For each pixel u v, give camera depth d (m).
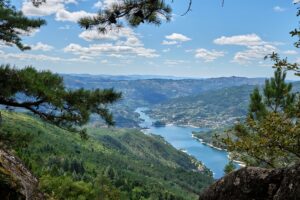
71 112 11.59
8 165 9.55
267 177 7.07
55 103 10.55
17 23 14.37
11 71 10.14
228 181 7.82
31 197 9.17
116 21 7.47
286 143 10.20
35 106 11.20
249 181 7.29
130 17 7.67
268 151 11.41
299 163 6.49
